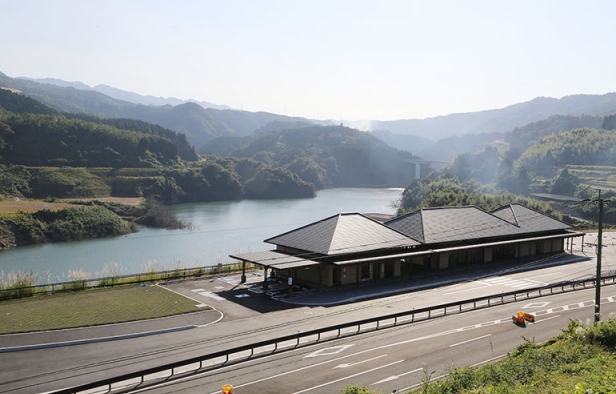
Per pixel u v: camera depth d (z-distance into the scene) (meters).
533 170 183.75
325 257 46.62
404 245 53.09
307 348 31.69
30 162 172.12
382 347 32.12
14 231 102.94
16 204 128.50
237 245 94.12
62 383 25.55
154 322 35.66
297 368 28.36
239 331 34.56
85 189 160.88
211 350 30.77
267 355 30.36
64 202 141.00
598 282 36.47
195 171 197.12
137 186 170.88
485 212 69.81
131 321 35.62
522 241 63.56
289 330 35.00
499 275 56.97
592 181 152.62
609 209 116.25
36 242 103.31
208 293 44.78
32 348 30.16
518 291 45.69
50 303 39.97
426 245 55.44
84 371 27.16
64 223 109.31
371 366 28.78
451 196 120.94
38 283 64.19
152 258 83.38
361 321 34.72
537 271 59.81
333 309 40.78
